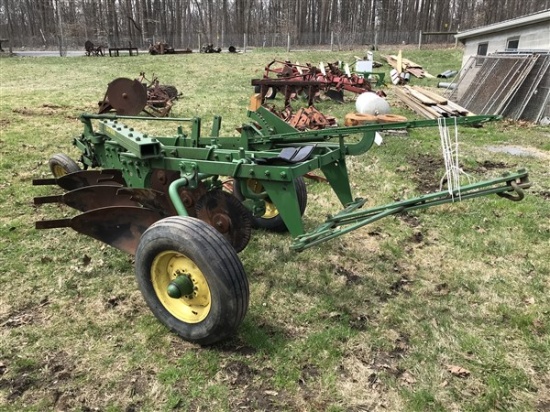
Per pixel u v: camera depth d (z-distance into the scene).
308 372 2.74
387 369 2.78
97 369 2.71
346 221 3.32
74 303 3.35
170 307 3.00
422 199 3.07
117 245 3.49
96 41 48.91
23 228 4.52
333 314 3.28
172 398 2.52
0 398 2.49
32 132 8.39
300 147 3.65
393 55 26.61
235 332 3.04
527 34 13.52
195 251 2.64
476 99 11.94
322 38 43.34
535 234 4.63
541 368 2.81
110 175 4.26
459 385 2.67
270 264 3.96
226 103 12.46
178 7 58.59
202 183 3.59
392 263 4.07
